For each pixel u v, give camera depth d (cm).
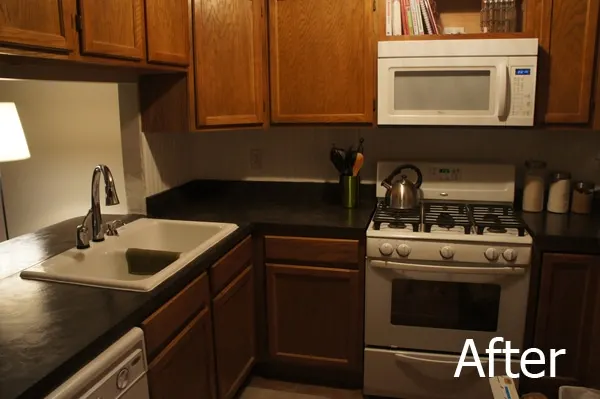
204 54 217
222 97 227
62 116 264
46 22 140
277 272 229
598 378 206
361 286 222
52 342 114
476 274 207
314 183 281
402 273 213
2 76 167
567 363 211
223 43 223
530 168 240
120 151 255
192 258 173
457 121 220
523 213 239
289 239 223
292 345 238
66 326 123
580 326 206
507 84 212
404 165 251
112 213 252
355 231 216
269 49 240
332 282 224
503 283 207
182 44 206
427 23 224
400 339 222
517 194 259
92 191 189
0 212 292
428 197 255
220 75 225
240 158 287
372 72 230
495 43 211
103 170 181
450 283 214
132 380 129
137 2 177
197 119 220
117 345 123
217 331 192
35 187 283
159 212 246
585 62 211
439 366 218
